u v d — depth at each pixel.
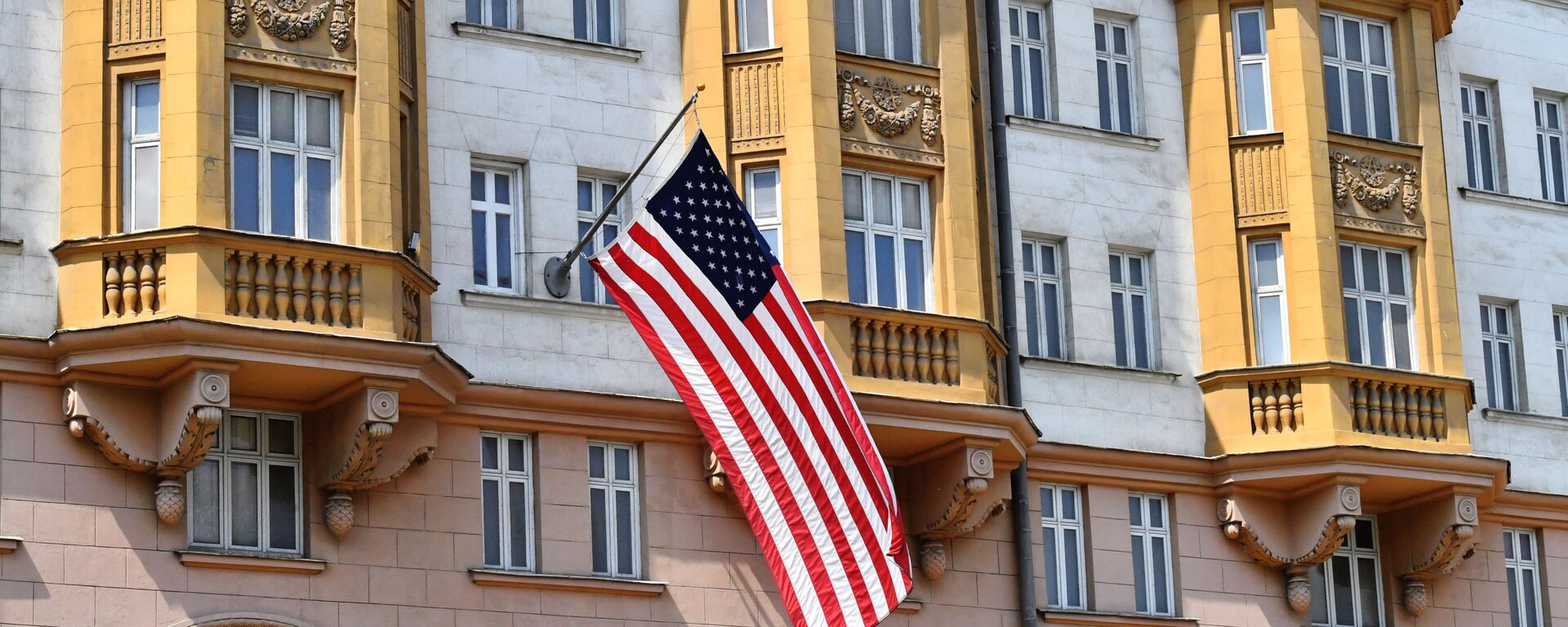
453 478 35.88
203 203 33.91
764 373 34.06
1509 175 46.03
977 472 38.22
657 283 33.88
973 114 40.47
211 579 33.88
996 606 39.38
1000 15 42.09
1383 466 41.25
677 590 36.94
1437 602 43.03
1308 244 42.03
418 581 35.22
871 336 38.03
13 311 33.81
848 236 38.72
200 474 34.53
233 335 33.25
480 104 37.47
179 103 34.19
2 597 32.62
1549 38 46.94
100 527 33.44
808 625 33.53
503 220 37.59
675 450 37.53
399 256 34.78
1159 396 41.72
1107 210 42.12
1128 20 43.44
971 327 38.69
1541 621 44.12
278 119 35.09
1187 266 42.50
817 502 33.94
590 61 38.44
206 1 34.59
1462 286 44.84
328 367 33.84
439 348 34.66
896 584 33.91
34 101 34.75
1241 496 41.47
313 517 34.75
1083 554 40.62
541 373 36.81
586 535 36.66
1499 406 44.94
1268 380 41.69
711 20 38.91
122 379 33.72
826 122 38.44
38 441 33.41
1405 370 42.38
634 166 38.38
